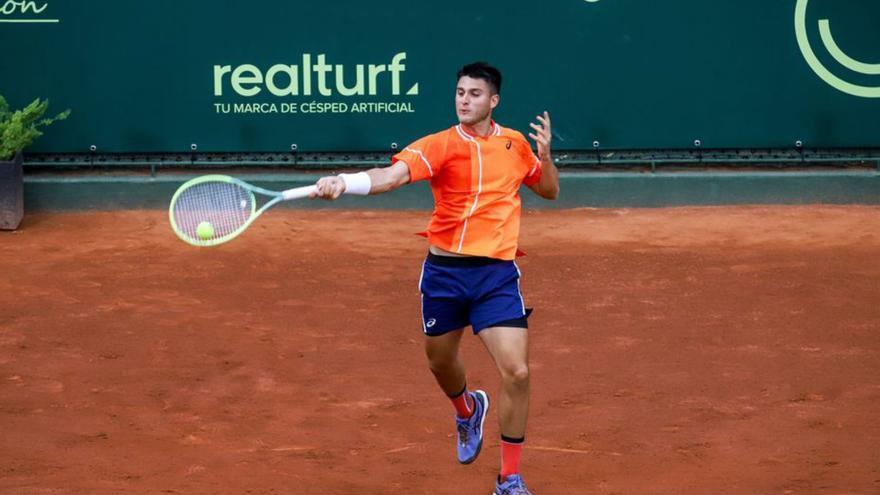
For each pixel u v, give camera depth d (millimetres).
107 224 49906
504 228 21453
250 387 29469
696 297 38375
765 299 38000
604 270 42281
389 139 54156
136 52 53281
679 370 30781
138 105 53625
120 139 53750
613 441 25641
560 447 25297
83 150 53594
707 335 34031
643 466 24094
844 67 54281
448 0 53281
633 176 53938
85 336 33750
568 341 33531
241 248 45469
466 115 21141
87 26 52969
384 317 36312
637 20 53844
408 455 24859
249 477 23281
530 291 39406
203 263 43156
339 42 53500
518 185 21859
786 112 54562
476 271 21391
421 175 20812
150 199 53000
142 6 53031
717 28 54000
